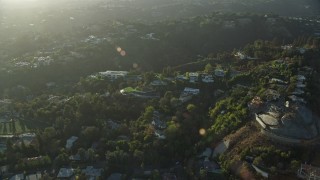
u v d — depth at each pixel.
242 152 181.88
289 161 173.75
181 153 194.88
